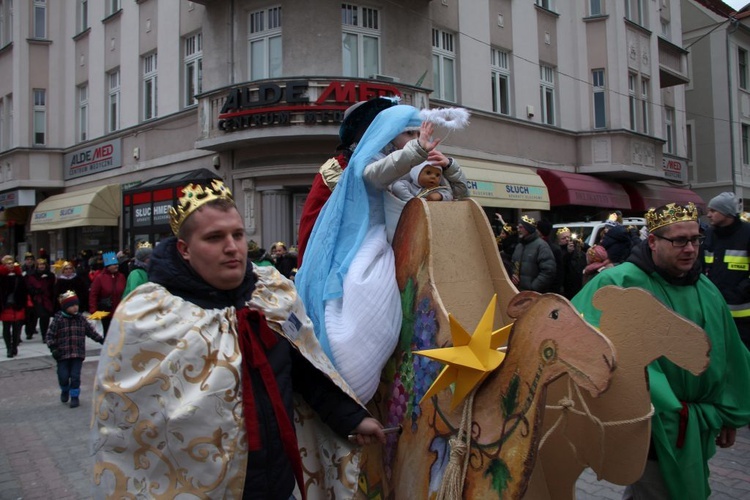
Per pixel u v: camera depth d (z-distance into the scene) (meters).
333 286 2.26
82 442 5.32
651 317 1.87
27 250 20.72
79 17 18.67
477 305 2.22
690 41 24.17
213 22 13.32
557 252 7.21
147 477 1.53
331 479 1.95
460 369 1.76
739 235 4.74
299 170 12.23
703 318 2.40
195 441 1.54
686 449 2.18
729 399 2.38
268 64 12.80
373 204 2.45
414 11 13.38
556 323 1.58
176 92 14.89
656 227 2.39
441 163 2.48
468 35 14.80
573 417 2.05
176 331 1.58
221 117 12.34
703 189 23.89
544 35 16.83
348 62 12.65
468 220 2.30
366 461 2.25
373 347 2.07
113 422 1.54
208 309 1.67
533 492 2.08
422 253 2.07
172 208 1.73
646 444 1.87
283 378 1.77
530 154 16.28
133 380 1.54
